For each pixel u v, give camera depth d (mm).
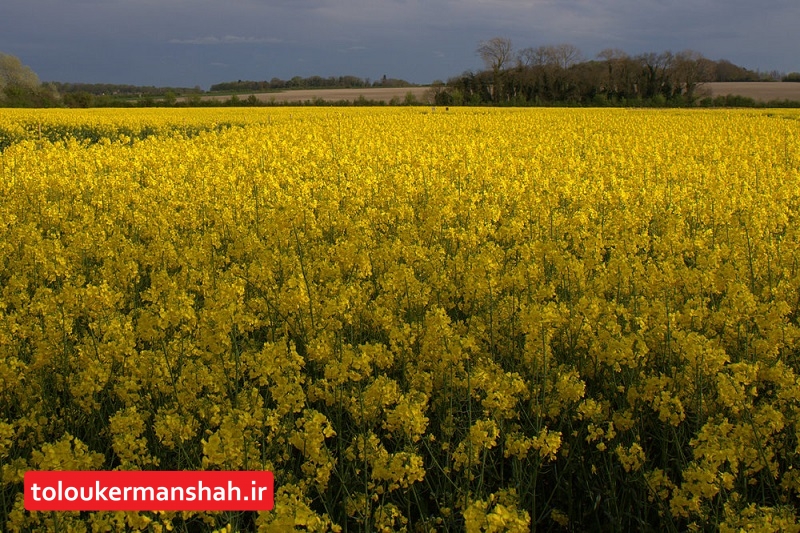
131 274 6898
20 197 11195
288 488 3652
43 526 3609
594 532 4363
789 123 30547
